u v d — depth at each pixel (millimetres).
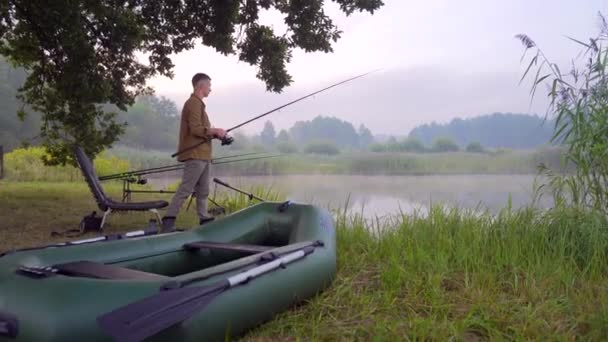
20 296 2160
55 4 6566
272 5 9094
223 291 2412
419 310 3322
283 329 2924
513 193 6742
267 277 2785
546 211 4973
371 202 8367
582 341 2855
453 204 6043
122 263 3125
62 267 2658
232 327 2480
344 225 5531
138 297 2162
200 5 8977
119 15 7629
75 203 8680
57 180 15883
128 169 16219
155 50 9711
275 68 9312
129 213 7512
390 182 12266
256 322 2740
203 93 5539
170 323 2041
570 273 3887
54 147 9820
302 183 11539
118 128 9922
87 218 5855
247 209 4203
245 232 3998
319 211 3998
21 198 9125
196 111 5410
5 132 38781
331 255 3574
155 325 1991
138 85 9875
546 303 3338
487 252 4562
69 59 7277
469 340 2912
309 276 3197
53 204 8430
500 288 3746
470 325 3072
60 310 2055
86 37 7379
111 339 2104
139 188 11812
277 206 4203
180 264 3539
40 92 9398
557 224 4746
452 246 4727
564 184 4816
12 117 40938
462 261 4309
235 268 2646
